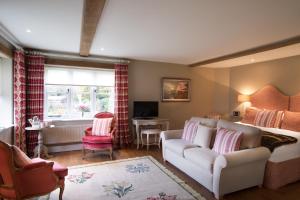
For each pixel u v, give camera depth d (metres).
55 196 2.53
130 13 2.34
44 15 2.42
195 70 6.06
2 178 1.96
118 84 4.90
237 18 2.46
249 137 2.82
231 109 6.00
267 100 4.82
